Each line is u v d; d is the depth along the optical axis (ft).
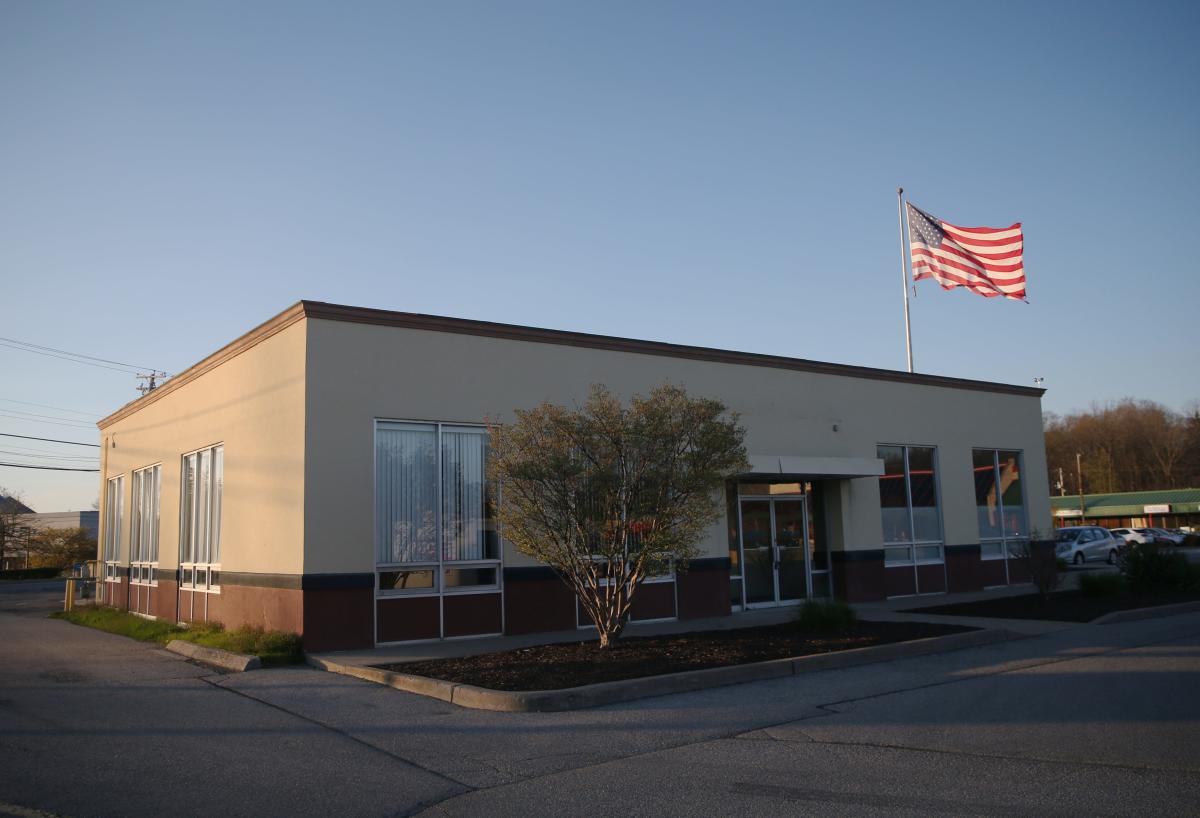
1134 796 20.25
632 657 37.50
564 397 53.42
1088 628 48.65
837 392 67.67
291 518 45.03
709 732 27.32
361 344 46.73
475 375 50.26
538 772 23.44
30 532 194.29
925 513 72.84
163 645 50.37
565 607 51.08
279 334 48.01
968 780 21.81
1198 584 64.08
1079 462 258.16
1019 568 78.89
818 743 25.77
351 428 45.80
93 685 36.73
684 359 59.21
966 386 77.10
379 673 36.73
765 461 59.26
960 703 30.58
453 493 48.91
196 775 23.35
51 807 20.65
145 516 71.05
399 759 24.89
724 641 42.14
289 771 23.71
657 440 40.09
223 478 53.93
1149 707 28.99
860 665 38.60
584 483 40.14
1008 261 80.38
